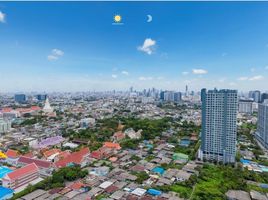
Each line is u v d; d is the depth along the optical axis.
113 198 94.50
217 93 146.75
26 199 90.69
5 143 176.12
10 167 127.00
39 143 171.75
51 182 105.88
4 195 93.00
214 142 148.00
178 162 141.38
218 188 105.94
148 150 165.12
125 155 154.38
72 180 110.69
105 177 115.69
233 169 130.62
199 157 150.75
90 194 96.69
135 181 111.81
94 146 166.50
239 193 100.94
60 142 183.00
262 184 110.69
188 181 109.31
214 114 147.75
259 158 153.00
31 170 110.75
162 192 101.69
